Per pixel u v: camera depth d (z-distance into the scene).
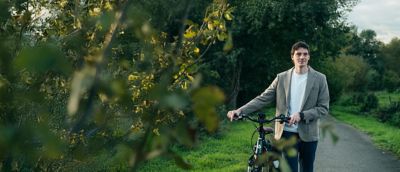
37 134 1.08
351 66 64.31
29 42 2.51
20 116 1.88
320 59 30.41
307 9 25.02
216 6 2.78
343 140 16.30
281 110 5.94
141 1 1.31
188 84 2.59
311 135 5.70
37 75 2.11
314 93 5.80
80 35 2.09
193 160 10.21
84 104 1.13
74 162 2.47
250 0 25.19
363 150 14.04
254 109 5.98
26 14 2.44
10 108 1.83
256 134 15.89
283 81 5.95
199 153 11.34
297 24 25.91
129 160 1.17
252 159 5.29
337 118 30.84
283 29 26.30
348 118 30.66
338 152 13.34
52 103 2.30
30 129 1.07
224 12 2.76
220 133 14.24
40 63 0.97
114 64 2.24
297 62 5.86
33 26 2.70
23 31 2.50
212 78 24.44
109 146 2.37
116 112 2.22
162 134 1.10
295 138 1.65
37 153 1.16
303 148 5.80
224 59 25.58
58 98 2.33
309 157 5.81
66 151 2.36
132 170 1.14
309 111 5.57
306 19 25.42
